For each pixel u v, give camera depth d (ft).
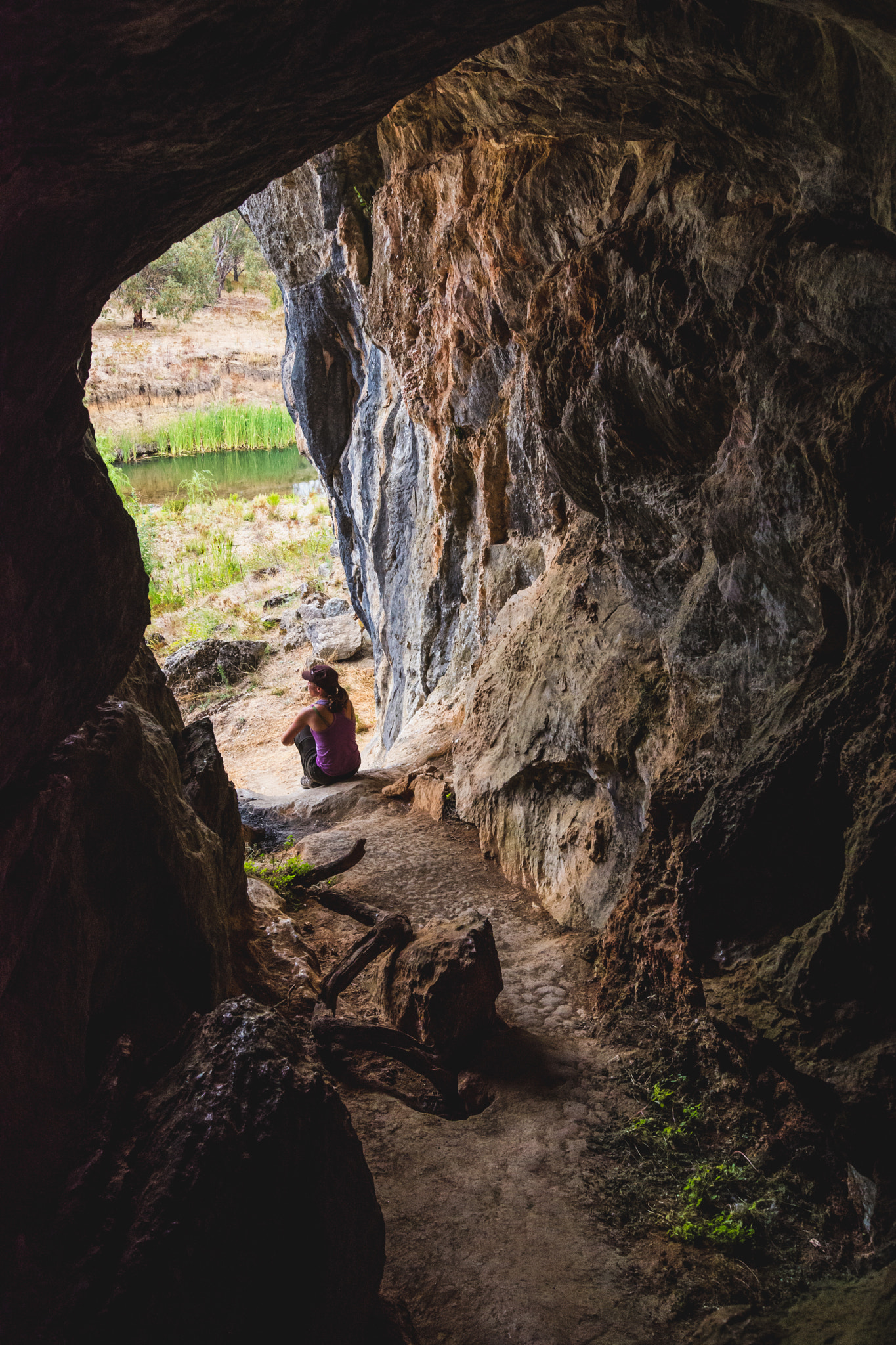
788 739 10.26
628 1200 10.75
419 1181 11.25
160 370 107.24
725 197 12.31
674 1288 9.37
